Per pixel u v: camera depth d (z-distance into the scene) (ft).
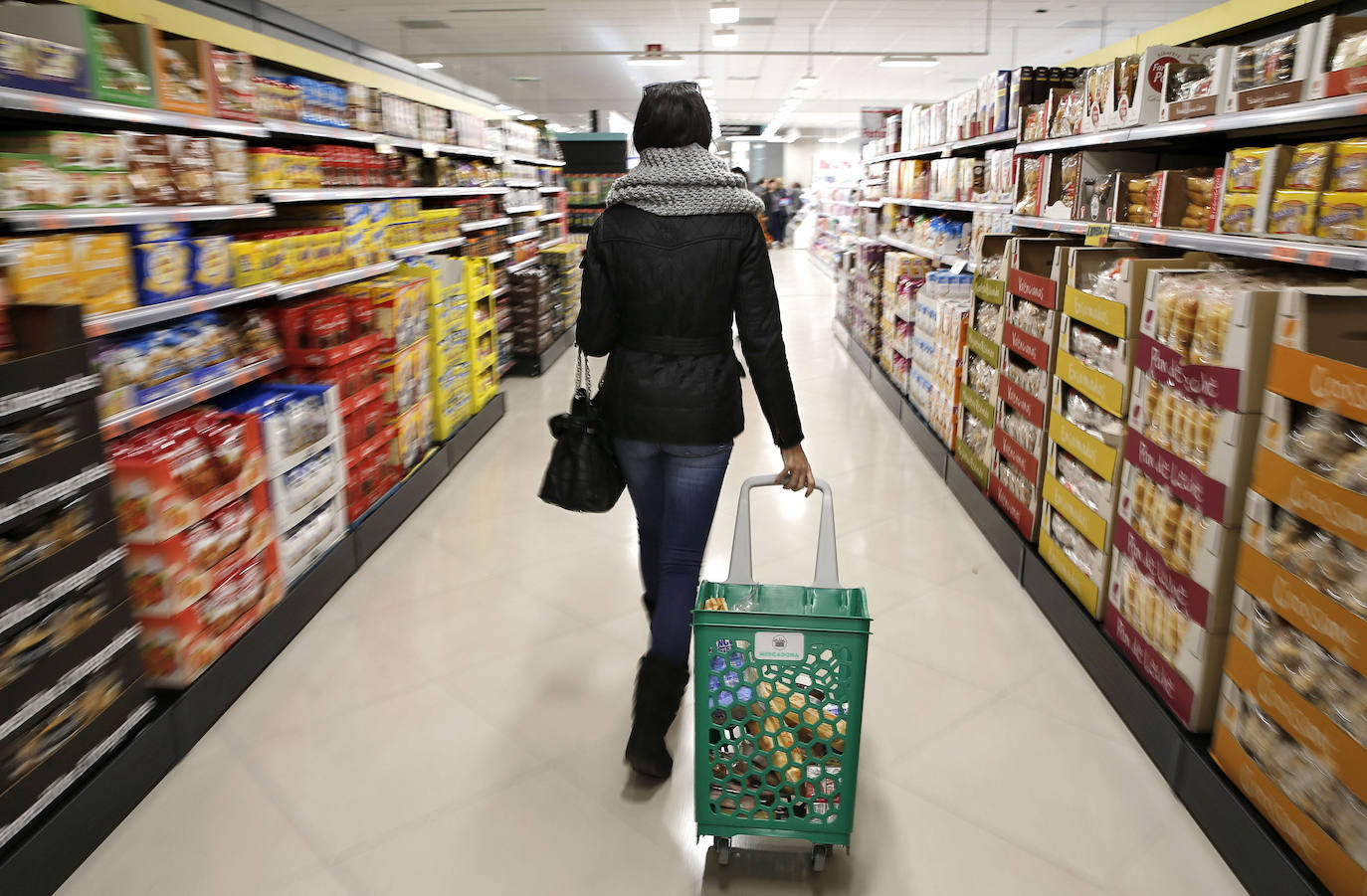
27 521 5.26
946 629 8.98
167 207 8.00
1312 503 4.92
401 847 5.96
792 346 27.12
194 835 6.06
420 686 7.95
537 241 26.35
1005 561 10.59
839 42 49.24
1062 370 8.96
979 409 12.04
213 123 8.96
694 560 6.67
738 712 5.43
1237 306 5.70
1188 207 8.50
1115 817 6.23
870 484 13.70
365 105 13.71
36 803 5.38
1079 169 10.66
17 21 6.98
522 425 17.48
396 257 14.12
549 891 5.59
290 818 6.23
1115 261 8.92
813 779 5.51
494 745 7.09
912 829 6.12
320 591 9.45
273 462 8.45
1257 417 5.66
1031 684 7.95
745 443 16.21
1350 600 4.59
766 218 77.51
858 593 6.02
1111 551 7.83
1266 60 7.24
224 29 10.21
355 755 6.96
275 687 7.93
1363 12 8.61
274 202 10.48
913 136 20.62
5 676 5.09
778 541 11.40
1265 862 5.27
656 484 6.79
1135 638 7.29
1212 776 5.90
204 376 8.37
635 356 6.36
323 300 10.73
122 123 8.86
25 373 5.16
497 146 21.76
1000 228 13.44
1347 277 7.00
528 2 38.58
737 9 36.35
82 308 5.67
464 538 11.52
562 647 8.66
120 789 6.12
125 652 6.23
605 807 6.36
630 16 41.91
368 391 11.02
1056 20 43.01
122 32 7.79
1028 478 10.00
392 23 43.62
